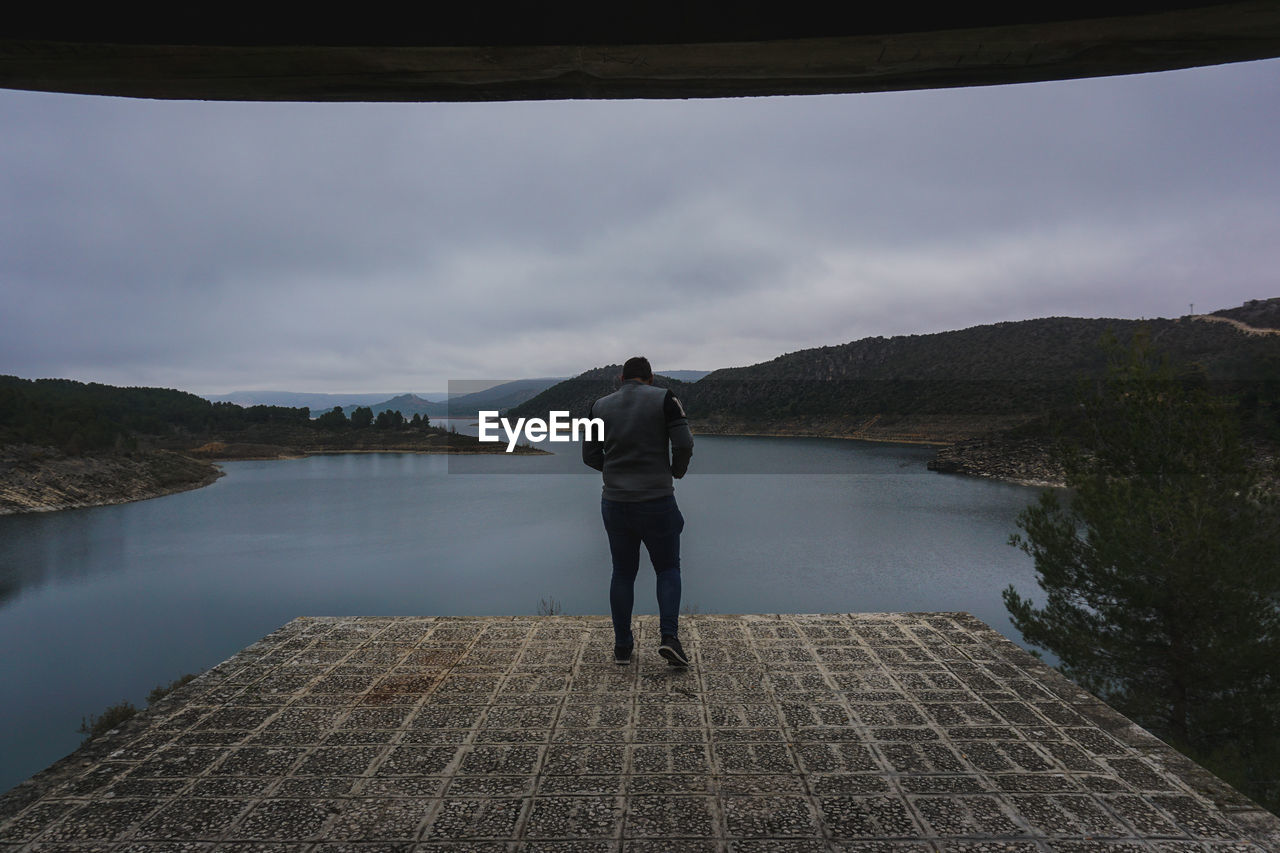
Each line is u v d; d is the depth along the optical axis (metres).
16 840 1.87
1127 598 8.12
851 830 1.88
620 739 2.46
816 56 1.30
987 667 3.15
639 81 1.42
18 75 1.34
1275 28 1.17
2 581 45.97
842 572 39.25
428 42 1.21
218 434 166.38
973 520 56.94
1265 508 7.75
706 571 40.12
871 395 145.88
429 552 51.22
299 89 1.43
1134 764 2.25
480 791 2.11
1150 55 1.28
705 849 1.80
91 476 90.88
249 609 37.00
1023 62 1.32
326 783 2.17
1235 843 1.82
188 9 1.12
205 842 1.86
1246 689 7.61
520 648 3.47
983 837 1.85
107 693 25.62
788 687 2.93
